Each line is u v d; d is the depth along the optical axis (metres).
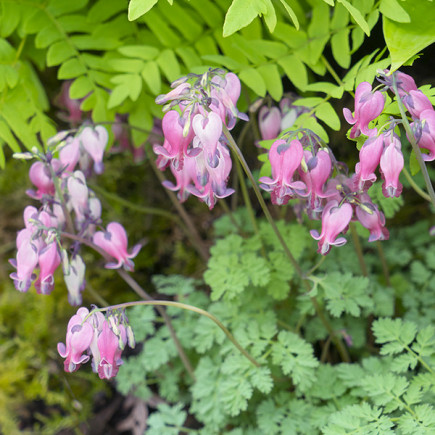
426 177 0.66
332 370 0.74
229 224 0.82
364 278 0.74
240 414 0.77
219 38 0.75
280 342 0.73
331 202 0.68
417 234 0.83
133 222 0.90
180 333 0.79
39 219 0.70
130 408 0.84
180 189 0.70
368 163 0.66
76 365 0.67
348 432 0.69
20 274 0.69
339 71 0.83
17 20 0.76
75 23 0.77
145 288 0.89
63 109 0.87
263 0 0.65
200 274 0.88
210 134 0.65
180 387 0.82
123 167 0.89
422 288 0.80
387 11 0.69
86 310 0.67
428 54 0.84
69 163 0.72
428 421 0.69
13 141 0.74
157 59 0.75
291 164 0.66
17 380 0.85
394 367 0.71
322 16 0.74
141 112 0.76
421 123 0.65
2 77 0.75
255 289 0.77
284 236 0.77
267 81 0.73
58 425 0.84
